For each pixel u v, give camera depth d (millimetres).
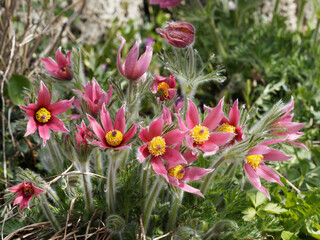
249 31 1320
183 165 752
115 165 773
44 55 1170
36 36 1121
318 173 983
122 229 813
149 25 1617
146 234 871
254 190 873
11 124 1084
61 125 776
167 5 1061
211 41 1271
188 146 725
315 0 1256
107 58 1407
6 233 881
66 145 813
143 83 801
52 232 860
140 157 708
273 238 887
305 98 1148
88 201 840
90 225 861
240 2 1291
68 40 1392
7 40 1140
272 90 1137
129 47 1453
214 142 744
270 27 1296
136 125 729
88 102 798
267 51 1197
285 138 788
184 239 834
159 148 718
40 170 1047
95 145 744
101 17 1434
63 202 871
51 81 869
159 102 850
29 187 772
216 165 795
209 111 777
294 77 1244
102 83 1068
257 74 1242
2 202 961
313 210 858
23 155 1062
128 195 837
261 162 796
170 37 808
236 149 767
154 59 1325
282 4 1490
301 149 1036
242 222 842
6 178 974
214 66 1243
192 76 834
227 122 798
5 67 1099
